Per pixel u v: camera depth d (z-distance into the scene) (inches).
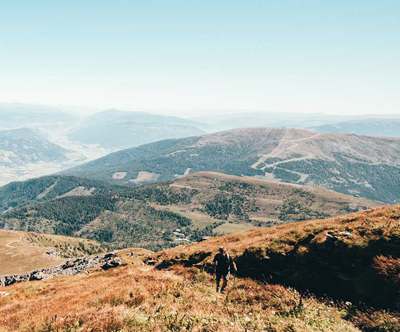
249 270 788.0
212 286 681.6
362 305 503.2
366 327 428.1
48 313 499.5
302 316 444.5
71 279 1400.1
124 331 359.9
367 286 529.0
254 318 427.5
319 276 631.2
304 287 634.2
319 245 689.0
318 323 419.5
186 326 372.8
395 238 583.5
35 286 1134.4
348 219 854.5
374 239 609.0
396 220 667.4
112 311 428.1
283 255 749.3
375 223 686.5
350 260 606.5
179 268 1019.3
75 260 2901.1
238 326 382.0
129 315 405.7
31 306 621.6
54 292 904.3
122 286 618.8
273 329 383.2
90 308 475.5
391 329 400.5
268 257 769.6
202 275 809.5
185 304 471.8
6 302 884.0
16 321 491.8
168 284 597.0
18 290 1058.7
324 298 565.6
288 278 684.1
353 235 656.4
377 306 486.0
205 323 384.5
